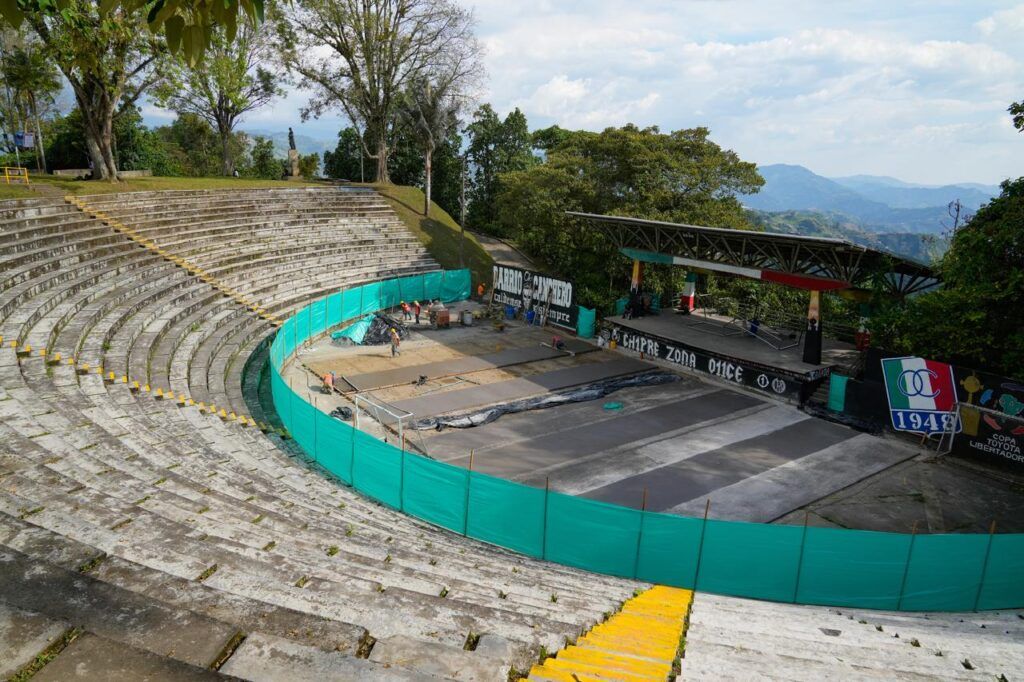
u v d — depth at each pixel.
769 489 22.52
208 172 84.19
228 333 31.59
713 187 50.91
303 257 45.47
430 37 59.19
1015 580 15.37
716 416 29.02
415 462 17.91
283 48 56.94
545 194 52.81
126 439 15.27
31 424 13.47
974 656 11.34
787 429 27.78
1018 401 23.89
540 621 7.22
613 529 15.88
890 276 31.20
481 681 4.00
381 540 11.67
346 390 30.14
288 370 32.31
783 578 15.27
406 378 31.95
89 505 7.15
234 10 3.57
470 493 17.17
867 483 23.28
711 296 45.56
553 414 28.72
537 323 43.56
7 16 3.46
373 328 39.66
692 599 14.15
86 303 26.34
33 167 62.50
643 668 6.68
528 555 16.78
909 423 26.83
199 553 6.16
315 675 3.17
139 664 2.89
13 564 3.80
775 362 31.66
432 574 9.16
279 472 17.09
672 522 15.45
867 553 14.96
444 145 77.69
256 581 5.81
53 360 19.86
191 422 20.05
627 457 24.61
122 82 42.00
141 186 45.34
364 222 54.84
